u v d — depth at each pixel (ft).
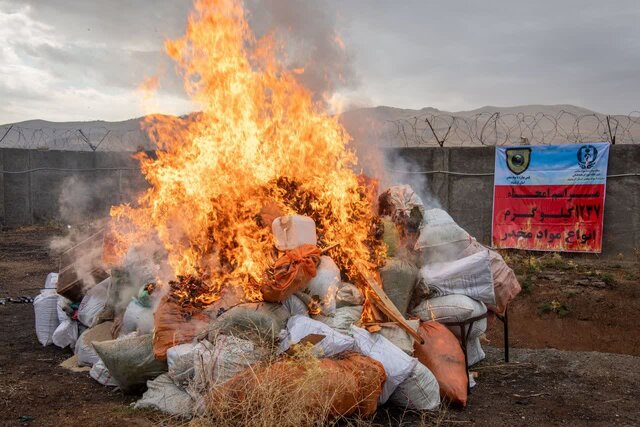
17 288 34.17
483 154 47.78
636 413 15.98
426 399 15.24
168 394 14.88
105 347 15.89
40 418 14.44
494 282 19.07
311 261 16.26
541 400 16.88
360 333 15.52
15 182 67.10
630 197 42.91
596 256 43.83
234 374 14.08
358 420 13.79
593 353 21.33
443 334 16.89
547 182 45.27
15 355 19.98
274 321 15.35
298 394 13.04
